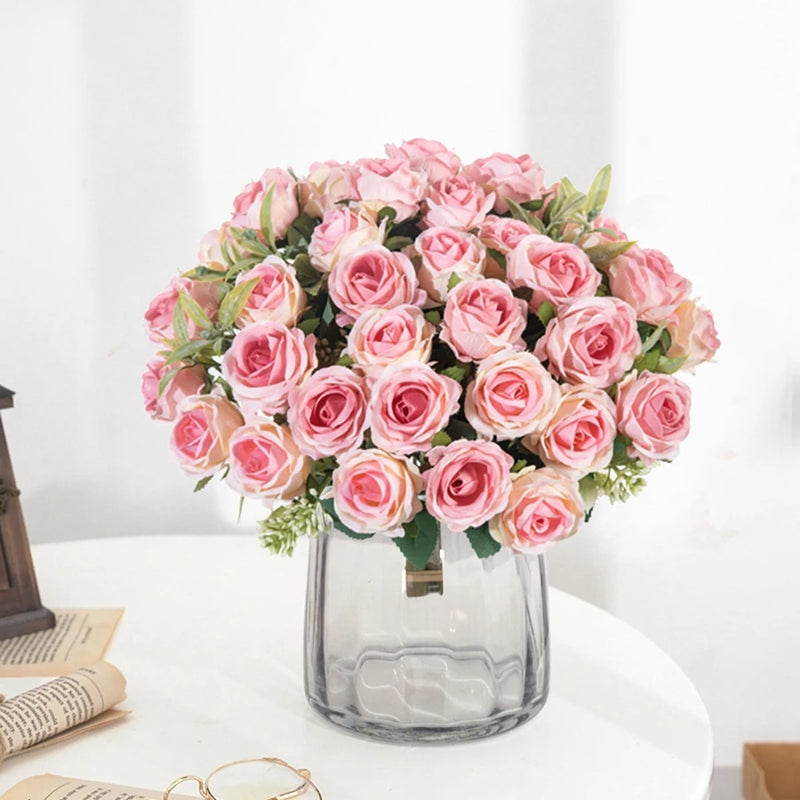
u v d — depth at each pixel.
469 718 0.97
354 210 0.88
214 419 0.86
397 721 0.97
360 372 0.84
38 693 0.99
